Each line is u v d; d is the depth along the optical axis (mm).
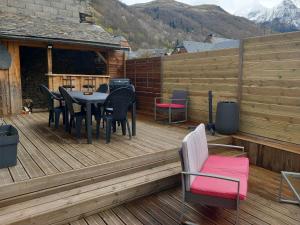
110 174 3256
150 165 3648
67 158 3453
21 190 2674
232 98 5215
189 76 6262
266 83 4527
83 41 7367
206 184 2535
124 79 7887
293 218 2742
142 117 7047
